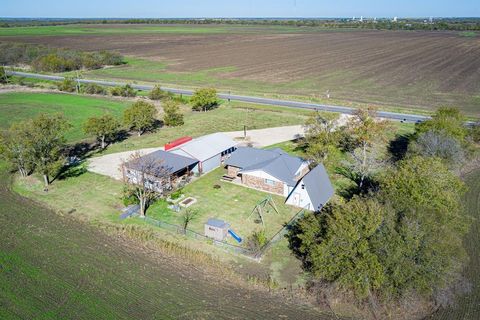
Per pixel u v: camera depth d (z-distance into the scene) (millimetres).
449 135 54438
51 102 97625
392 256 29625
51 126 50969
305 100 97438
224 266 35688
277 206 46656
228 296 32031
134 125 76750
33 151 49531
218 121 81938
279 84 119062
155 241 39219
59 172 56094
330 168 55750
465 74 125562
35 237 39844
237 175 54375
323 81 121750
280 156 53312
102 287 32594
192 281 33719
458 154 52406
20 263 35500
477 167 57312
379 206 32500
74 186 51625
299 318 29828
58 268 34938
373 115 56156
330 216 33219
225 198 48500
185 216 44188
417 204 33062
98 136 66812
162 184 48875
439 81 117250
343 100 97250
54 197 48688
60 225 42281
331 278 31203
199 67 151875
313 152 54812
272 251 38156
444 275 29812
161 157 53094
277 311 30516
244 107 92312
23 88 116625
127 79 130000
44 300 30906
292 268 35719
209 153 56594
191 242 39438
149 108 73812
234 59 169750
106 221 43062
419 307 30859
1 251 37250
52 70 147750
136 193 44781
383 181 38938
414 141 56094
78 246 38406
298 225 39438
